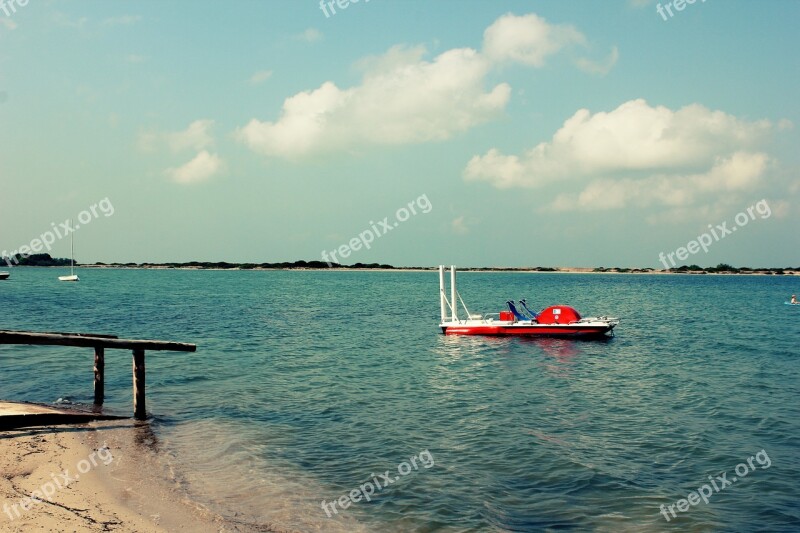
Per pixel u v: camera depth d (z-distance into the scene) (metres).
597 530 9.57
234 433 14.54
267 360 26.45
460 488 11.25
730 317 53.88
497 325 35.62
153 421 15.21
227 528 9.02
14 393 18.17
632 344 33.75
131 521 8.97
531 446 13.98
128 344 15.01
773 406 18.36
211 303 66.88
